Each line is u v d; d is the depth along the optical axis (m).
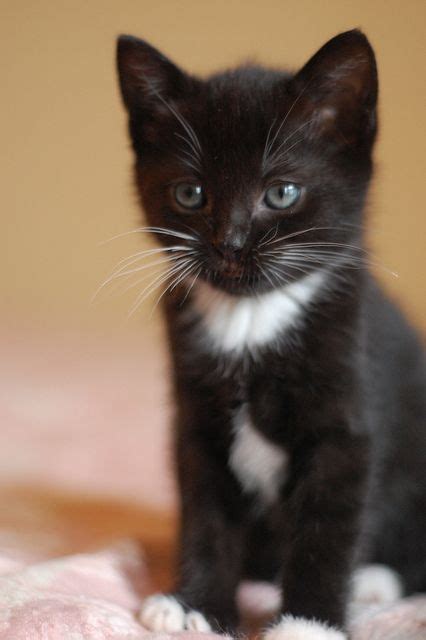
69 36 1.04
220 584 0.50
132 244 1.07
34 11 1.04
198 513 0.51
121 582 0.51
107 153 1.07
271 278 0.51
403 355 0.54
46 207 1.09
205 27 0.97
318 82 0.51
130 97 0.54
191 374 0.52
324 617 0.48
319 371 0.50
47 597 0.48
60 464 0.65
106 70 1.05
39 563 0.52
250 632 0.49
